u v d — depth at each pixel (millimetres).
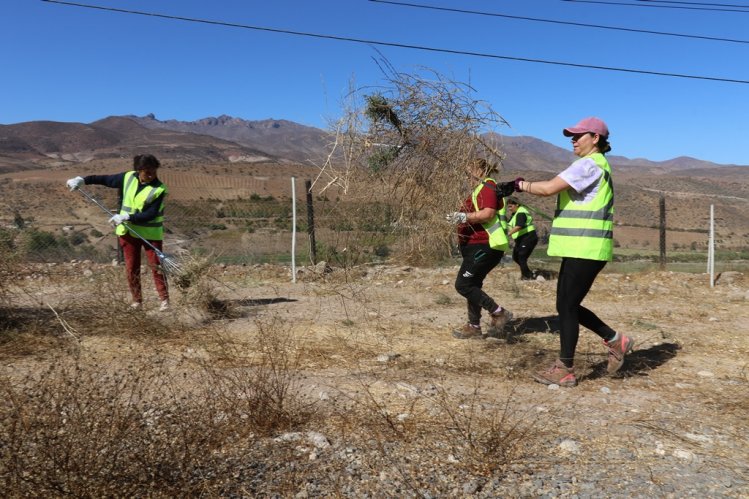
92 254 12164
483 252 5836
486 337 6305
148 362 4852
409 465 3229
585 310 4906
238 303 7840
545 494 2965
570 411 4121
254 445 3420
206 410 3672
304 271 10961
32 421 3139
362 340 6055
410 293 9367
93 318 6160
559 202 4684
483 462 3256
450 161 5480
